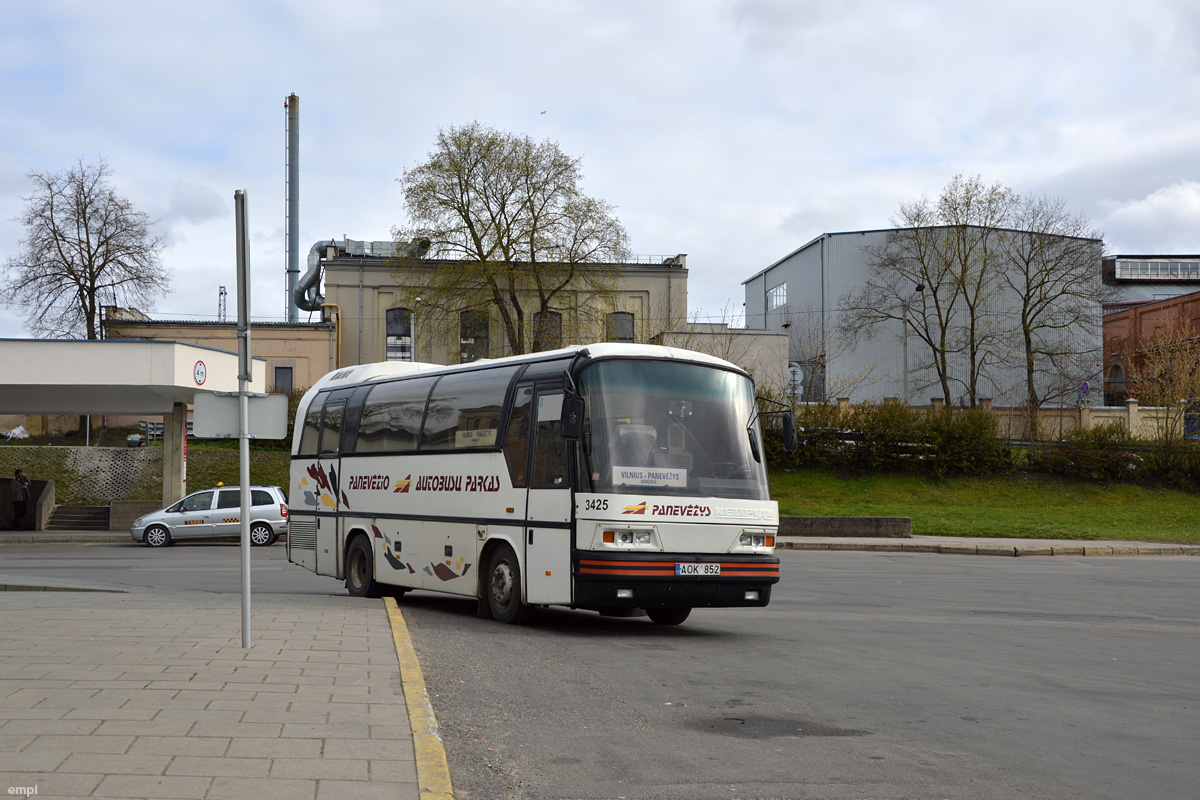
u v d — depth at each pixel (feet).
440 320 165.68
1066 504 125.18
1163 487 130.93
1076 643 38.73
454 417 46.16
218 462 156.04
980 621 45.27
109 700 21.65
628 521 37.14
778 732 22.90
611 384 38.65
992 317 220.43
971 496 128.36
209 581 63.31
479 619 43.04
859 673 30.91
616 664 31.65
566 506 38.22
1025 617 47.03
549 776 18.92
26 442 183.52
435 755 18.10
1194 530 106.32
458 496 45.03
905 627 42.70
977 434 135.54
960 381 194.59
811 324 234.99
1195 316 222.28
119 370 105.50
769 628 42.06
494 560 42.52
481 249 161.38
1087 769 20.29
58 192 181.68
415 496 48.29
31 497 130.31
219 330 198.70
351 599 45.60
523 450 41.14
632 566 36.86
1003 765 20.44
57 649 28.12
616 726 23.12
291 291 241.55
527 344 175.01
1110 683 30.14
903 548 94.48
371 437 52.75
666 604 37.65
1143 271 295.48
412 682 24.38
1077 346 224.74
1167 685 30.01
